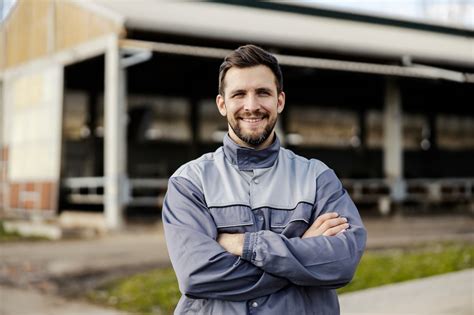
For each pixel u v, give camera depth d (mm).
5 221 13781
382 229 12602
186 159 21234
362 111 24828
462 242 10555
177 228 1934
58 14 13992
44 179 14414
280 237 1864
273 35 12820
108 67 11867
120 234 11438
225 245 1899
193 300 1955
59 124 13984
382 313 5211
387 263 8008
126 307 5965
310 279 1849
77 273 7973
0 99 16703
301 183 2012
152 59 14961
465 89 20453
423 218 14477
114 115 11711
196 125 21422
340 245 1898
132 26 11703
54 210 13859
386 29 18359
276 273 1839
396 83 15961
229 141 1994
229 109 1953
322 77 17859
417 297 5844
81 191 14922
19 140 15664
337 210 2010
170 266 8289
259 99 1932
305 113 23344
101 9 12203
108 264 8594
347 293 6168
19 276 7785
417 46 15539
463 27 20078
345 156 24344
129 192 11789
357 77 17609
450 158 26578
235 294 1865
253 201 1960
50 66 14375
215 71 17516
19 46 15859
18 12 15875
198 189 1975
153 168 20328
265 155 1985
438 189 16797
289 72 16016
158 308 5875
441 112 26375
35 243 10953
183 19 12727
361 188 15914
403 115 25266
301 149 23203
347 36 15047
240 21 14094
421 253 8984
